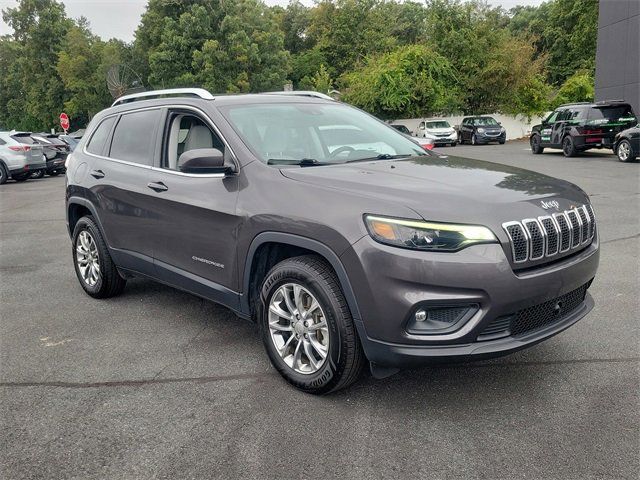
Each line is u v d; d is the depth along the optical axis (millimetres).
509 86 39250
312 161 3900
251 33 46938
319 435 3041
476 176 3543
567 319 3404
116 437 3088
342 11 55875
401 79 37312
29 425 3236
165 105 4676
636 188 12148
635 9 24859
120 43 53188
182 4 46594
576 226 3379
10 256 7777
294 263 3416
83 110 56531
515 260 3035
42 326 4859
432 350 3002
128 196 4719
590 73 48438
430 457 2818
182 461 2852
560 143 21859
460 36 38500
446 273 2922
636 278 5648
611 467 2691
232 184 3854
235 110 4242
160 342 4414
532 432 3008
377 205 3123
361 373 3359
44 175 23484
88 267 5590
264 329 3641
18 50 63719
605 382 3527
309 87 52125
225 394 3535
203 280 4137
